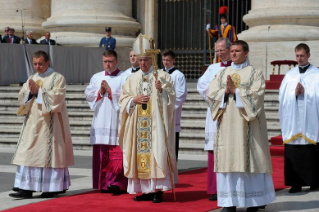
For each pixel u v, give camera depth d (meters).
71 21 25.83
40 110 10.16
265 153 8.77
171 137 9.80
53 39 25.94
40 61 10.29
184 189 10.80
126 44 26.09
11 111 19.27
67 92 19.86
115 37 25.98
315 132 10.77
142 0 27.45
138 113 9.73
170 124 9.79
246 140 8.64
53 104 10.09
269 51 22.44
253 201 8.65
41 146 10.12
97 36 25.84
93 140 10.74
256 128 8.73
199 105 18.12
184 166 13.58
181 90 11.98
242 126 8.66
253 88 8.78
